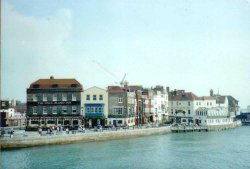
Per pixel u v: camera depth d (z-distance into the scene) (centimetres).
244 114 16688
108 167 4503
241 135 9462
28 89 8638
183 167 4553
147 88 12812
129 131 7875
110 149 6031
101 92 8869
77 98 8656
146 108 11588
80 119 8594
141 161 4941
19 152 5462
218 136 9094
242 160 5094
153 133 8931
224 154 5662
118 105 8919
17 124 11350
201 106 13288
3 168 4366
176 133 10094
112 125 8494
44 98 8631
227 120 13275
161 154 5597
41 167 4441
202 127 11144
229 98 16800
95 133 6981
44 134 6300
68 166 4522
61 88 8644
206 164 4766
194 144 7062
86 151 5728
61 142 6312
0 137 5606
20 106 14150
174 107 13538
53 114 8600
